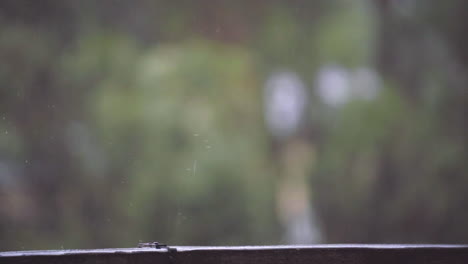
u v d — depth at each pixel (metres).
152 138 9.18
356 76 11.02
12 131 9.00
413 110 10.40
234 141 9.89
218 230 9.27
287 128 11.20
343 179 10.30
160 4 11.13
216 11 11.48
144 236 8.95
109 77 9.64
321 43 11.40
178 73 9.84
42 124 9.27
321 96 11.22
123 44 10.11
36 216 8.94
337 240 10.34
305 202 10.79
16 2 9.52
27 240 8.77
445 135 10.14
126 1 10.76
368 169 10.21
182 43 11.12
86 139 9.29
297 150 11.22
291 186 11.13
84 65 9.55
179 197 9.03
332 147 10.49
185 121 9.39
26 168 9.00
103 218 9.06
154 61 9.88
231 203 9.37
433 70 10.45
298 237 10.49
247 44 11.59
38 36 9.64
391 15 10.87
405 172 10.08
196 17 11.37
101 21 10.46
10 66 9.17
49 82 9.45
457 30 10.18
